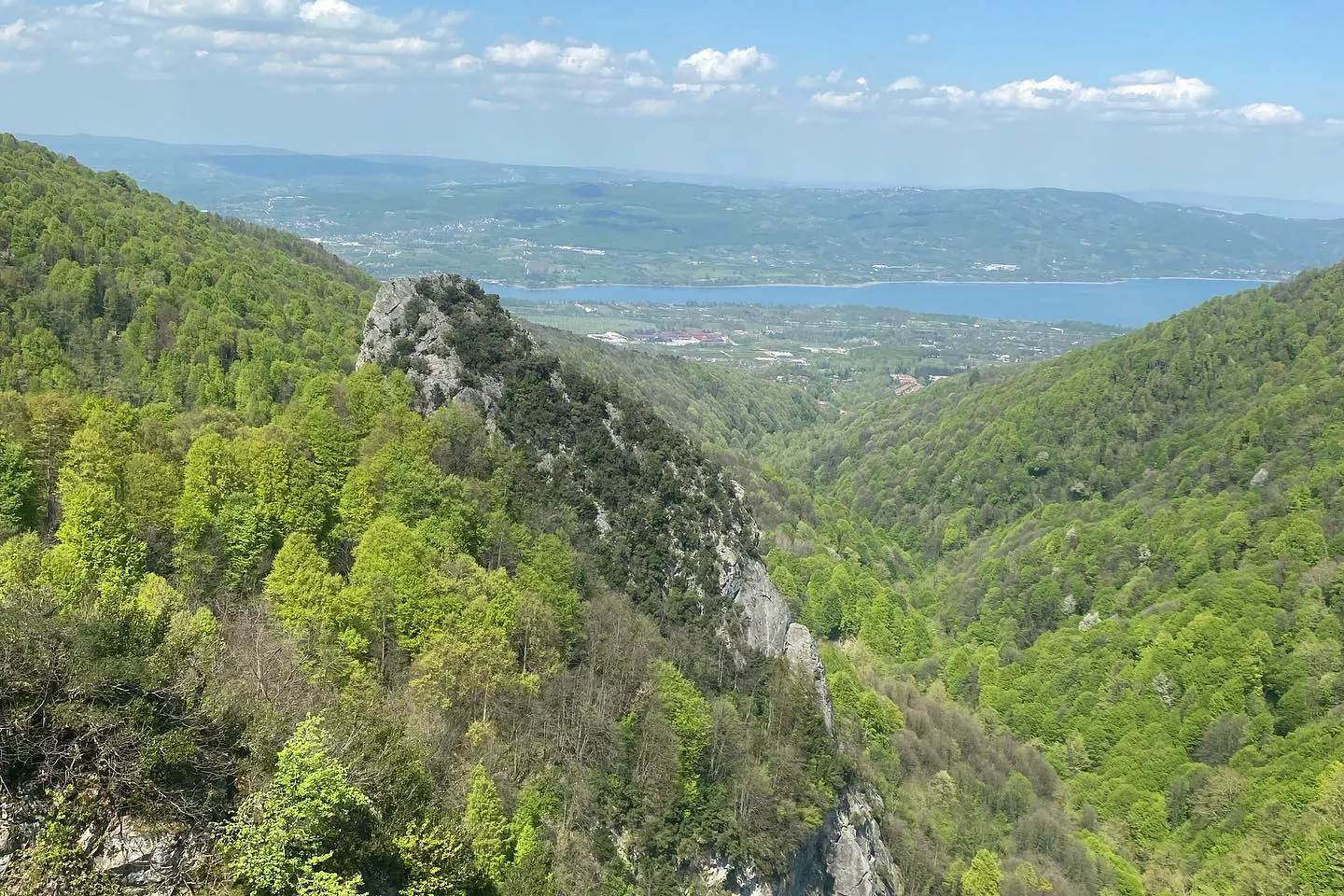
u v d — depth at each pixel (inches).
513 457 3371.1
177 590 2161.7
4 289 4852.4
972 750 4761.3
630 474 3619.6
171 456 2910.9
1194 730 4682.6
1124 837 4328.3
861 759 3722.9
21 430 2733.8
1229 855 3757.4
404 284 3959.2
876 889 3078.2
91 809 1102.4
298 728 1332.4
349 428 3253.0
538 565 2824.8
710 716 2719.0
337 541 2751.0
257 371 4468.5
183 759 1176.2
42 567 1962.4
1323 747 4015.8
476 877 1572.3
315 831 1229.7
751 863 2539.4
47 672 1136.2
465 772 1936.5
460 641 2234.3
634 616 3011.8
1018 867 3644.2
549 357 3946.9
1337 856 3297.2
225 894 1117.7
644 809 2356.1
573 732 2390.5
